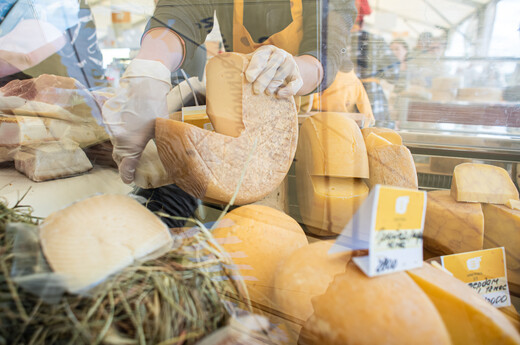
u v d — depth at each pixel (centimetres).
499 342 33
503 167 60
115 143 51
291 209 57
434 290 35
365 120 67
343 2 62
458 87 67
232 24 65
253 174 50
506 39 62
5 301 31
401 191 36
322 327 33
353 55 66
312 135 55
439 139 66
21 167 57
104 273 32
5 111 57
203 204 54
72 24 58
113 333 30
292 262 40
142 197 51
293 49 67
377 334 30
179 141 44
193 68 62
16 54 58
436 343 30
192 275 37
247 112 49
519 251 48
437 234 50
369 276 35
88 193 51
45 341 30
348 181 53
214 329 35
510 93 65
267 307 38
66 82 58
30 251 33
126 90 49
